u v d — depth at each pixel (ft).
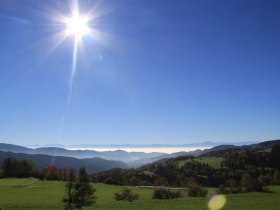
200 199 252.83
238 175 583.17
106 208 213.05
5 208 209.77
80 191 245.65
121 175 552.00
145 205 225.35
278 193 287.89
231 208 203.72
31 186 380.37
